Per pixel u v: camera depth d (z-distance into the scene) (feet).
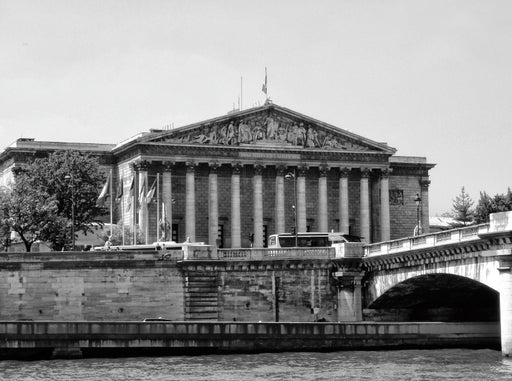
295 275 400.88
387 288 382.42
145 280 387.14
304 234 480.64
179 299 390.01
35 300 378.12
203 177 599.98
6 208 471.21
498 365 295.07
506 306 302.66
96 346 319.68
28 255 379.55
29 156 592.19
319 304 401.29
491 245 310.04
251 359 314.96
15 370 290.15
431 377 271.08
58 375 279.08
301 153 612.29
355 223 630.33
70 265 381.19
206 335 327.88
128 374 280.72
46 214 476.54
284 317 398.42
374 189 635.66
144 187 567.59
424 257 352.69
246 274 396.78
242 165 600.80
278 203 606.14
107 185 526.16
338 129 622.54
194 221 589.32
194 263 390.21
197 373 282.56
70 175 488.02
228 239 602.44
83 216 531.50
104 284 383.45
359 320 398.62
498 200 628.69
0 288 375.66
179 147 586.86
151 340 323.37
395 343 348.18
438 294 383.24
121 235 546.67
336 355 327.06
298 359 315.78
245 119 605.31
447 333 353.72
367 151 627.05
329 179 626.64
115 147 611.06
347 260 397.39
